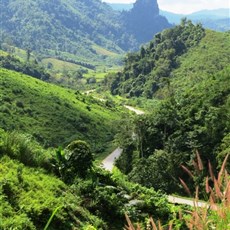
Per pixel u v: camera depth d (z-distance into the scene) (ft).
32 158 65.31
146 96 520.83
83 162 71.31
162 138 223.71
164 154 185.78
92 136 299.38
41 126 280.31
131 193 77.41
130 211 64.85
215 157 195.42
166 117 225.35
